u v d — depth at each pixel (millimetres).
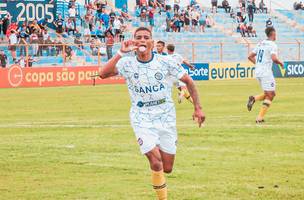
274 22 72000
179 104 31547
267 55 22484
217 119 23734
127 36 61656
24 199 11531
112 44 53094
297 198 11352
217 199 11312
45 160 15383
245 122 22500
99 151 16672
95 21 58438
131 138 18984
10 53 49844
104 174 13711
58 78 48781
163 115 10641
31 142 18359
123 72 10586
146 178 13273
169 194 11727
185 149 16750
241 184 12523
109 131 20641
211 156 15703
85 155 16062
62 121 24328
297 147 16938
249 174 13500
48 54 50531
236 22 68500
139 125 10570
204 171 13852
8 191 12172
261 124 21828
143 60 10531
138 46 10414
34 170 14203
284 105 29578
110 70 10625
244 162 14867
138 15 63906
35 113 28078
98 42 57469
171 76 10656
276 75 59250
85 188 12367
